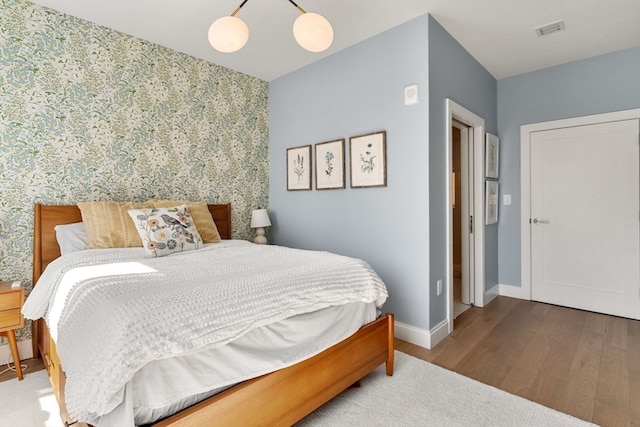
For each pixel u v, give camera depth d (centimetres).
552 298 353
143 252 223
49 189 241
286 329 146
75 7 238
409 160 257
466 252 351
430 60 249
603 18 256
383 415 164
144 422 105
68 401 106
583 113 331
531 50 311
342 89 308
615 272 315
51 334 171
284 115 371
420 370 210
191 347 111
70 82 249
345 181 306
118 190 275
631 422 159
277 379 136
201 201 330
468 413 166
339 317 171
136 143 284
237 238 362
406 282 261
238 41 181
